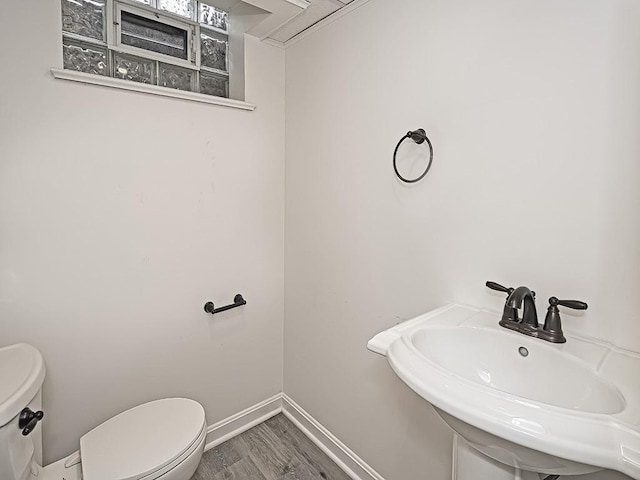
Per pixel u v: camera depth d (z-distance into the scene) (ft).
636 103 2.81
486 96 3.71
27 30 4.09
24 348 4.13
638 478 1.83
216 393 6.21
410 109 4.43
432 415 4.46
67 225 4.52
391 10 4.58
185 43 5.74
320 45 5.63
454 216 4.08
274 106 6.36
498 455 2.55
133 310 5.16
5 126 4.04
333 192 5.63
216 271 5.95
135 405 5.31
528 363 3.12
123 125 4.82
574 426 2.05
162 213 5.28
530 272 3.51
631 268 2.92
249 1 4.90
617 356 2.87
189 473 4.29
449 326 3.45
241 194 6.11
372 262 5.09
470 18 3.79
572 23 3.11
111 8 4.99
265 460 5.94
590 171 3.08
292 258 6.61
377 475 5.27
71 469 4.20
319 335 6.14
